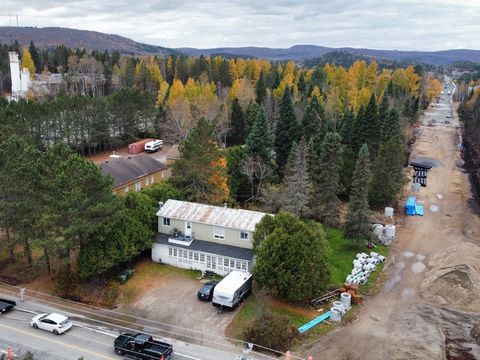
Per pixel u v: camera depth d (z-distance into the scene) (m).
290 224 39.69
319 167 58.16
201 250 42.62
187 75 159.00
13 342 31.59
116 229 40.00
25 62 151.00
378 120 73.31
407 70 170.00
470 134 122.44
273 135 69.69
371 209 64.31
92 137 87.44
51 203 37.94
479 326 37.34
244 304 37.97
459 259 49.66
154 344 30.72
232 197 61.25
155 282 41.31
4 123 63.50
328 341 33.91
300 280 36.12
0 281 41.59
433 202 70.62
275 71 163.62
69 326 33.75
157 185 51.72
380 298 41.56
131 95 95.94
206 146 54.25
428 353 33.31
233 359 30.88
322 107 95.06
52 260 43.78
